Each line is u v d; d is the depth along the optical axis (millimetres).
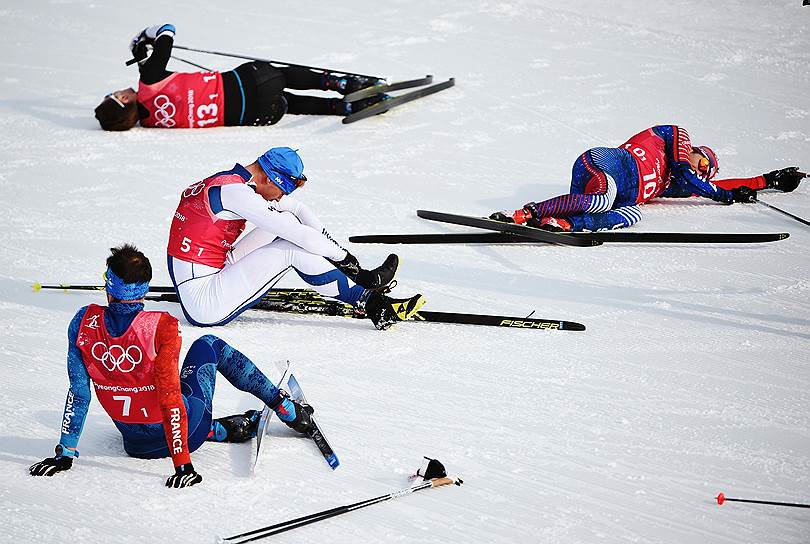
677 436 16547
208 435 15758
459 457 15758
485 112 37375
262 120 36000
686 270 24469
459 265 24688
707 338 20531
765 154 33062
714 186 28828
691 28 47500
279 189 20672
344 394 17891
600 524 13961
